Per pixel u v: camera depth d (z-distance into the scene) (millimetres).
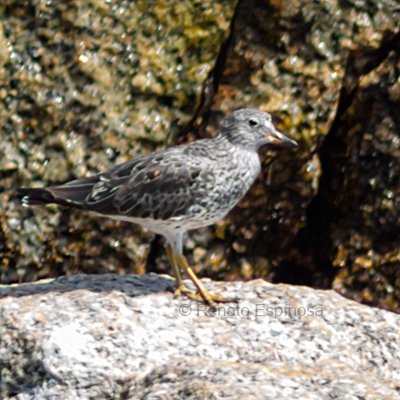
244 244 14852
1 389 11711
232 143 13109
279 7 14391
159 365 11633
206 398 10539
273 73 14461
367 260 14711
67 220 14500
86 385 11500
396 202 14547
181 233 13078
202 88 14547
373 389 11008
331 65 14445
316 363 11820
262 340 12234
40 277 14609
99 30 14359
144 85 14438
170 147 13477
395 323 12891
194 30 14492
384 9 14438
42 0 14297
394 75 14445
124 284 13078
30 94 14328
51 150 14391
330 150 14781
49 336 11820
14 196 14422
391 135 14469
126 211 12789
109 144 14406
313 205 14977
